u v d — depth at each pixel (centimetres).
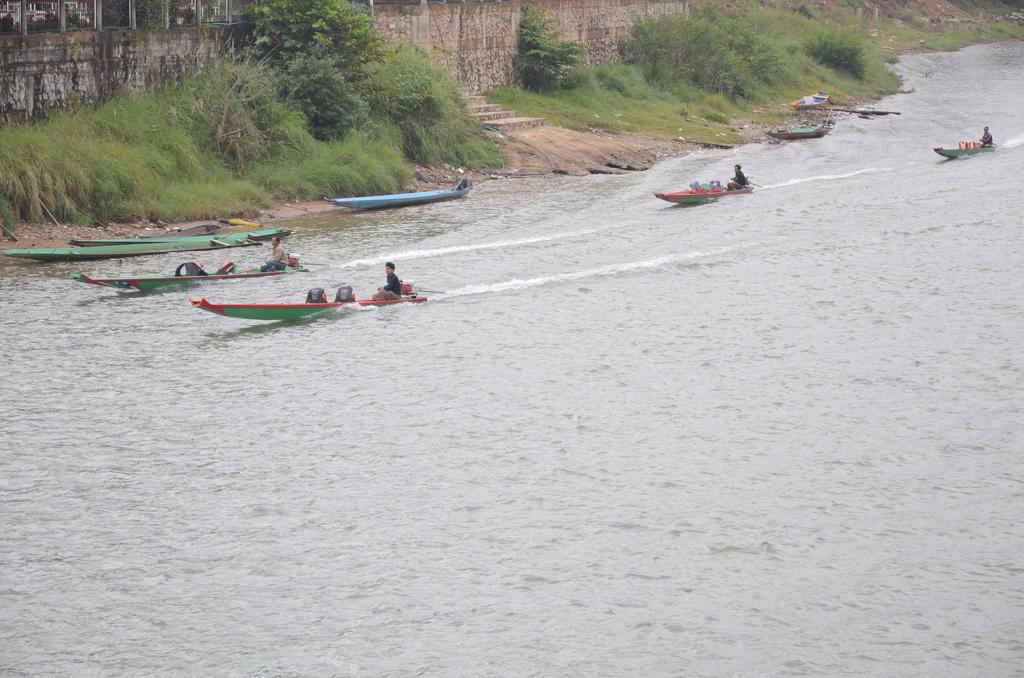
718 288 10256
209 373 8138
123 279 9738
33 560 5666
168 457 6788
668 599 5416
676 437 7156
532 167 16412
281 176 13650
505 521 6094
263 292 10006
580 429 7250
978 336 8944
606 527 6041
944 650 5056
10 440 6956
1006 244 11581
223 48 14538
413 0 17750
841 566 5700
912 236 11994
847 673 4903
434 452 6912
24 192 11400
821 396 7812
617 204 14075
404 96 15438
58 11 12481
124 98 13138
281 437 7088
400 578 5566
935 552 5828
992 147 18225
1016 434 7212
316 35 14575
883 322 9300
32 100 12112
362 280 10431
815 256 11269
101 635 5112
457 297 10000
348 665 4950
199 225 12169
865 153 18525
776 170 16788
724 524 6078
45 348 8525
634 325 9250
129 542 5850
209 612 5288
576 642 5103
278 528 6003
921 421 7412
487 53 19038
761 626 5222
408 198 13862
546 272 10769
